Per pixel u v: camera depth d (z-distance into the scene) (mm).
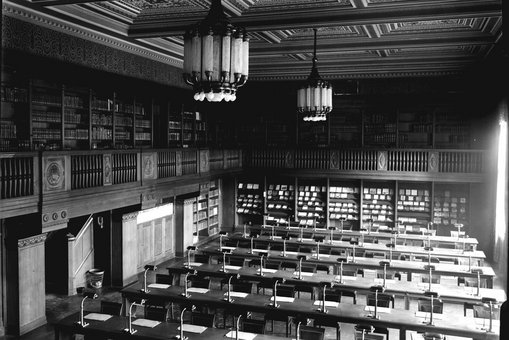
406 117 17266
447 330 7914
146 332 7816
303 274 11148
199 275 11383
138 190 11766
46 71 9953
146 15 10594
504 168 13539
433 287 10164
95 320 8359
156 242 15359
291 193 18719
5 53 8945
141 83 13336
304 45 13398
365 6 9242
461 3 8820
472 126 16328
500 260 14164
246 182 19562
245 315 9195
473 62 15531
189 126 16703
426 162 16328
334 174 17438
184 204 16344
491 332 7723
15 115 9617
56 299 11961
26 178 8453
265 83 18422
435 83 16406
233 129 19094
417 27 11234
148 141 14242
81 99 11195
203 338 7586
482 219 16328
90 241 13148
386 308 8914
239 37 5020
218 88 5004
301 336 7887
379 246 13938
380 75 16828
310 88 9812
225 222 19594
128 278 13242
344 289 10281
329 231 15984
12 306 9695
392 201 17406
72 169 9602
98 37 11391
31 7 9109
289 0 9266
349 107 17609
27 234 9562
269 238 15227
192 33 4977
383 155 16812
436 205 16969
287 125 18656
